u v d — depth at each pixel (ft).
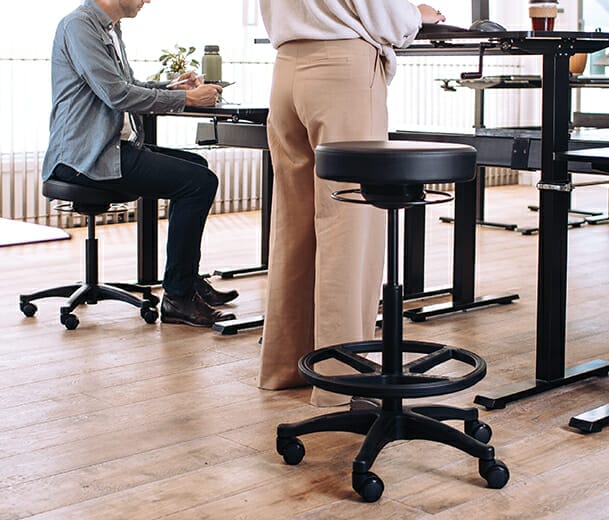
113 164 10.98
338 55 8.05
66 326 11.10
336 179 6.64
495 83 13.08
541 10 8.89
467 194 12.05
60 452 7.34
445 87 13.70
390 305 7.04
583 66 14.71
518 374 9.39
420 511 6.31
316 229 8.34
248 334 10.96
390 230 6.98
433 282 14.05
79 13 11.00
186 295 11.41
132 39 19.38
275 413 8.25
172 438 7.64
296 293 8.83
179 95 10.98
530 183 26.09
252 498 6.52
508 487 6.68
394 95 23.43
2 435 7.70
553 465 7.07
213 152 20.76
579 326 11.28
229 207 21.30
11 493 6.59
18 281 13.78
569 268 14.79
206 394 8.77
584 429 7.72
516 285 13.73
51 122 11.32
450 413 7.32
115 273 14.43
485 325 11.44
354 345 7.61
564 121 8.48
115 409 8.34
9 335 10.82
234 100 20.89
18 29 18.16
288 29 8.16
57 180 11.33
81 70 10.82
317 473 6.95
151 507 6.37
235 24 20.68
